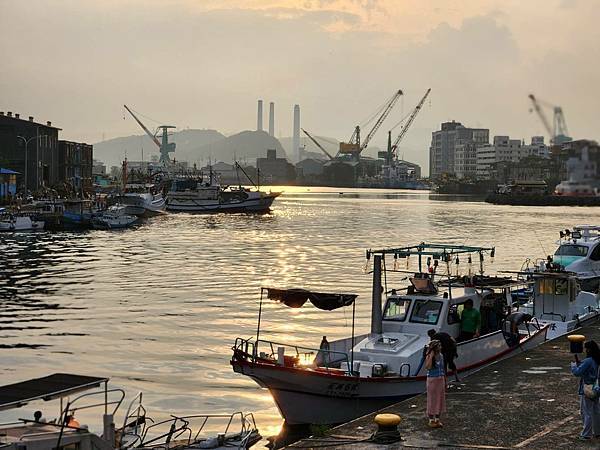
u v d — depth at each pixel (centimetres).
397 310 2372
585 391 1526
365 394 2094
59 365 2941
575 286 3148
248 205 16875
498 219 15075
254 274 6134
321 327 3750
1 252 7788
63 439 1526
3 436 1509
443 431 1639
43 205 11581
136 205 14150
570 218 15612
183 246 8794
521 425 1664
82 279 5728
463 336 2381
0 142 14162
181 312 4225
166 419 2241
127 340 3434
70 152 16812
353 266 6762
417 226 12756
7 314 4134
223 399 2484
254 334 3575
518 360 2364
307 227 12388
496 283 2642
